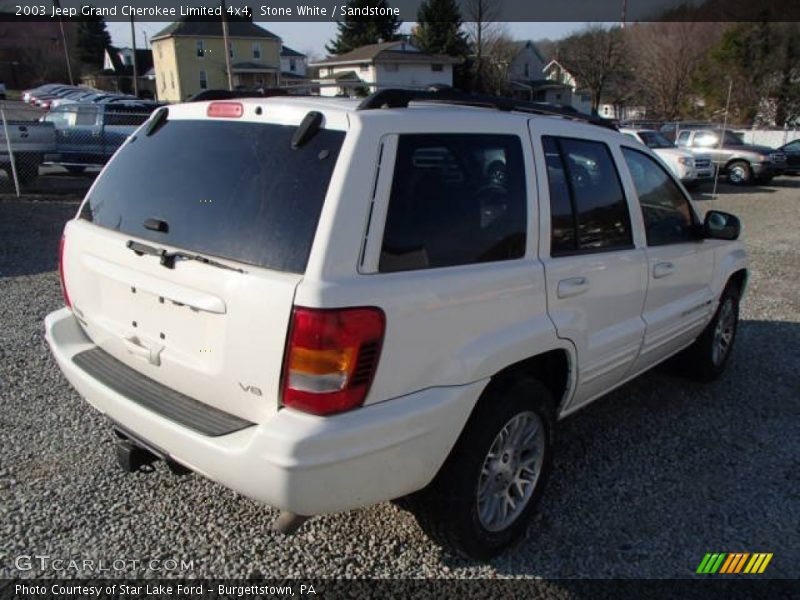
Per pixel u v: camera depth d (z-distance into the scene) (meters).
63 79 70.44
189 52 58.12
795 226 12.99
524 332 2.80
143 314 2.65
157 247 2.55
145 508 3.18
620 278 3.42
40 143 14.57
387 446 2.31
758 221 13.74
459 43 52.91
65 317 3.27
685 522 3.24
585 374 3.29
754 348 5.79
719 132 22.41
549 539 3.08
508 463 2.93
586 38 53.41
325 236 2.20
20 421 3.95
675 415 4.41
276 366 2.20
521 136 2.97
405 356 2.35
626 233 3.57
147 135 3.01
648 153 3.93
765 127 36.47
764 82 39.38
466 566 2.88
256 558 2.88
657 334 3.88
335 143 2.35
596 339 3.31
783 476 3.68
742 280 5.08
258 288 2.22
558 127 3.22
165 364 2.58
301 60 70.94
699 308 4.36
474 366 2.57
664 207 3.98
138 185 2.85
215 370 2.38
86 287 2.96
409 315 2.34
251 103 2.62
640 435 4.12
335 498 2.26
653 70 47.91
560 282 2.99
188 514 3.14
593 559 2.96
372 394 2.28
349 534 3.05
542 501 3.37
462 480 2.66
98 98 32.75
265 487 2.21
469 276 2.57
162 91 63.03
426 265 2.46
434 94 2.77
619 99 52.41
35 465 3.49
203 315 2.40
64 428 3.89
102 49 76.00
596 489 3.50
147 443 2.57
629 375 3.87
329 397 2.18
